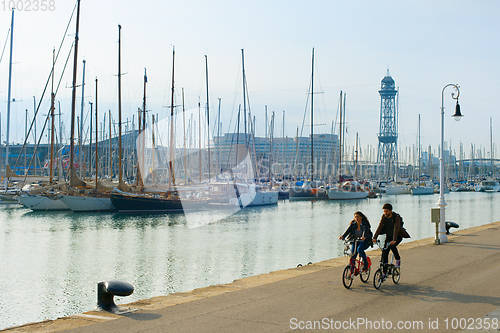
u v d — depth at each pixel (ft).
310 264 53.06
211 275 72.13
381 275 36.94
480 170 572.51
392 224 38.09
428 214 187.83
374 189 364.58
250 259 84.69
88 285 66.80
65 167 221.05
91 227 129.49
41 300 59.36
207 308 30.50
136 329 25.71
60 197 162.09
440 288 36.55
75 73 166.71
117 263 81.61
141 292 62.34
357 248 38.42
